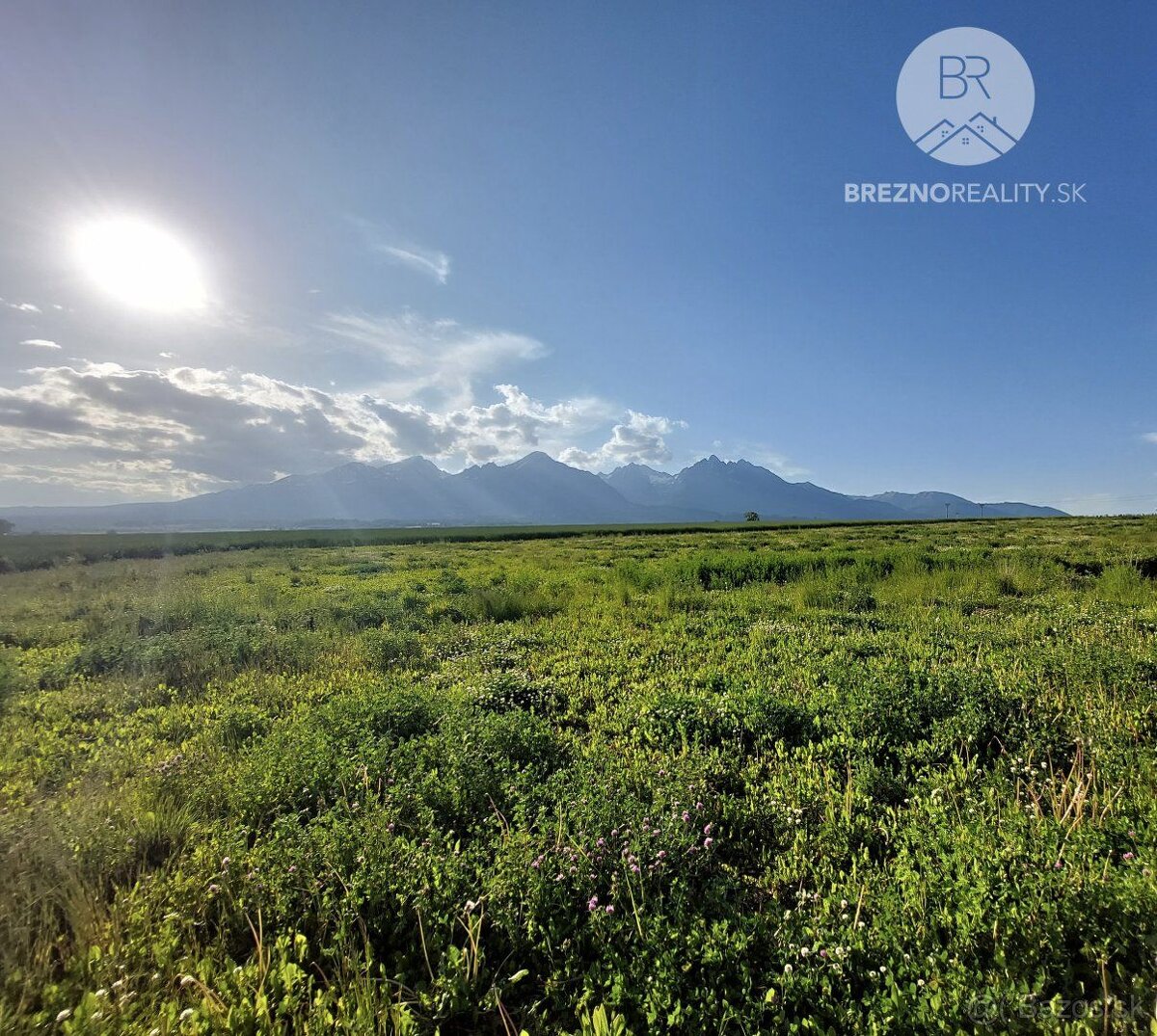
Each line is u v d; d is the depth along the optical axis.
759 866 4.20
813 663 8.42
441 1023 2.95
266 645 10.73
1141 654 7.87
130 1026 2.65
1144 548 23.05
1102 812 4.17
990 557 20.61
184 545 53.38
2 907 3.42
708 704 6.89
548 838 4.16
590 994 3.00
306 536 79.00
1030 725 5.82
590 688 8.22
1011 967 2.88
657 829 4.13
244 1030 2.72
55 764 6.40
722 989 2.98
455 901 3.67
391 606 14.75
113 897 3.85
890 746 5.80
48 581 25.50
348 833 4.14
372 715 6.79
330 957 3.39
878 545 32.78
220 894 3.78
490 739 5.91
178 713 7.92
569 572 23.27
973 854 3.66
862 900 3.55
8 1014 2.80
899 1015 2.68
